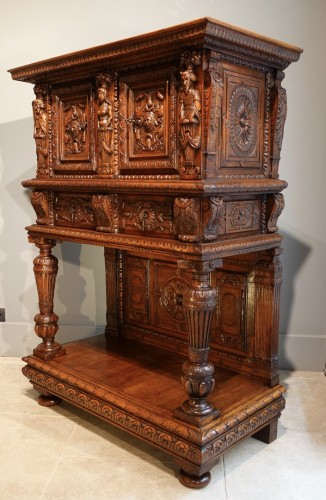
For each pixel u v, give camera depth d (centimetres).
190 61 184
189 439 201
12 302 354
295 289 320
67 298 349
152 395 234
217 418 210
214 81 183
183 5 307
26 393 296
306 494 203
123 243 219
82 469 219
